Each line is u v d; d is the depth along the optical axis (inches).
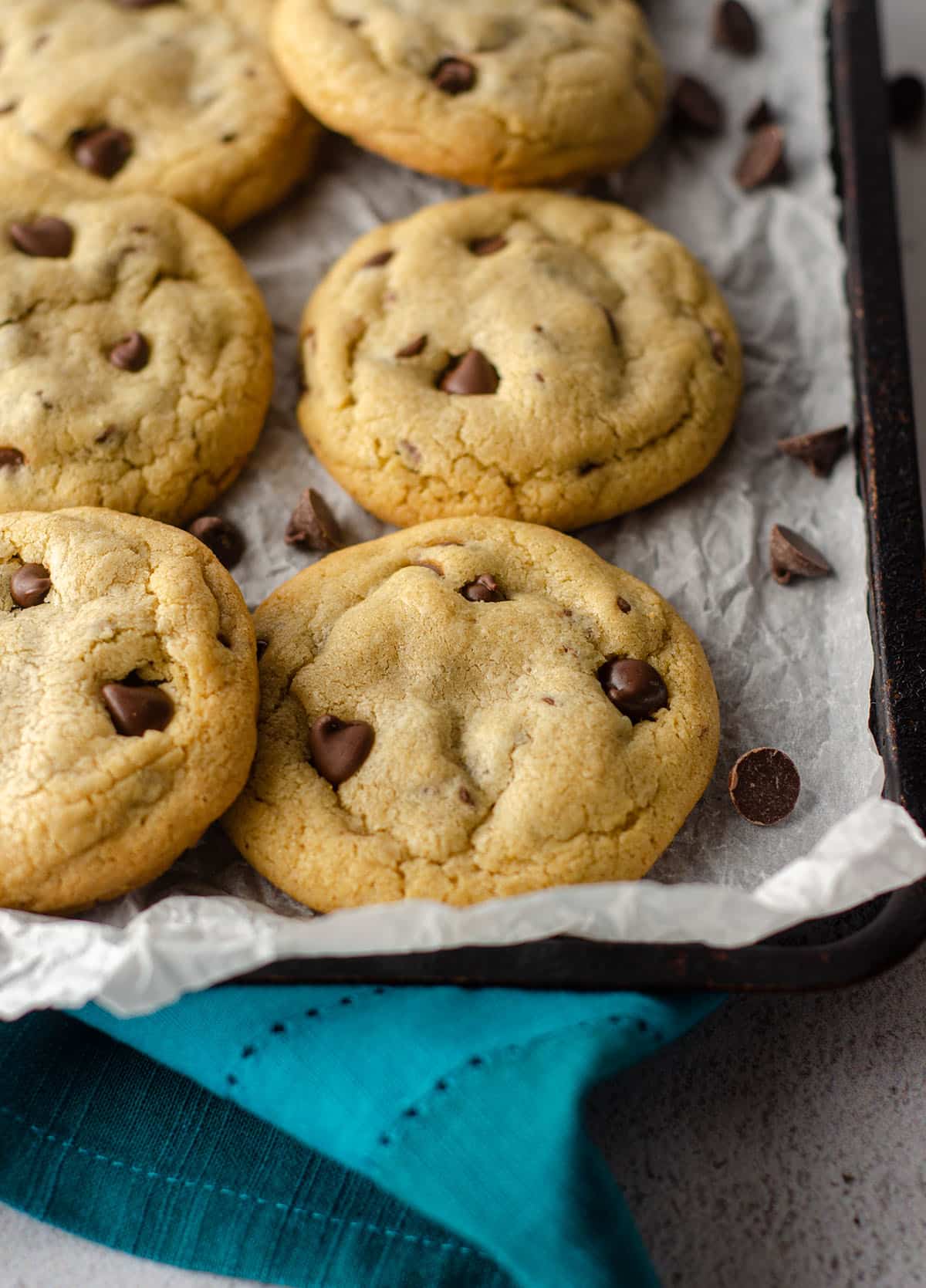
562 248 15.1
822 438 14.5
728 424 14.6
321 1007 11.8
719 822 13.0
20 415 13.8
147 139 15.6
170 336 14.4
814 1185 12.3
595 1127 12.4
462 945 11.7
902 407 14.2
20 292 14.4
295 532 14.2
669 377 14.5
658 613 13.4
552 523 14.1
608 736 12.6
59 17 16.3
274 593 13.5
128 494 13.9
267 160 15.6
